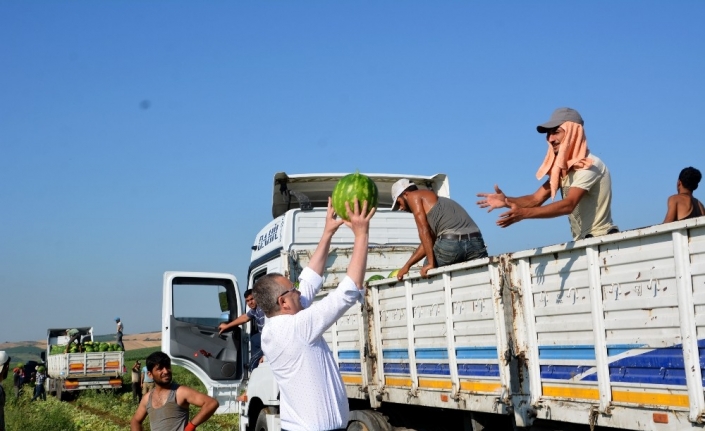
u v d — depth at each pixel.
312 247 11.55
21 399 31.08
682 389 4.85
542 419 6.18
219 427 18.53
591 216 6.78
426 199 8.52
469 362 7.00
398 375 8.35
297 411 4.84
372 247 11.49
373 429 8.66
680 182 7.44
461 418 8.30
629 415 5.22
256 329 12.73
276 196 13.46
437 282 7.50
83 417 23.27
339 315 4.92
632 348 5.20
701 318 4.67
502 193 6.09
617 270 5.30
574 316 5.71
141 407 7.50
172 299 13.16
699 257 4.70
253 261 13.27
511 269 6.32
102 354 31.55
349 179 5.61
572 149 6.73
